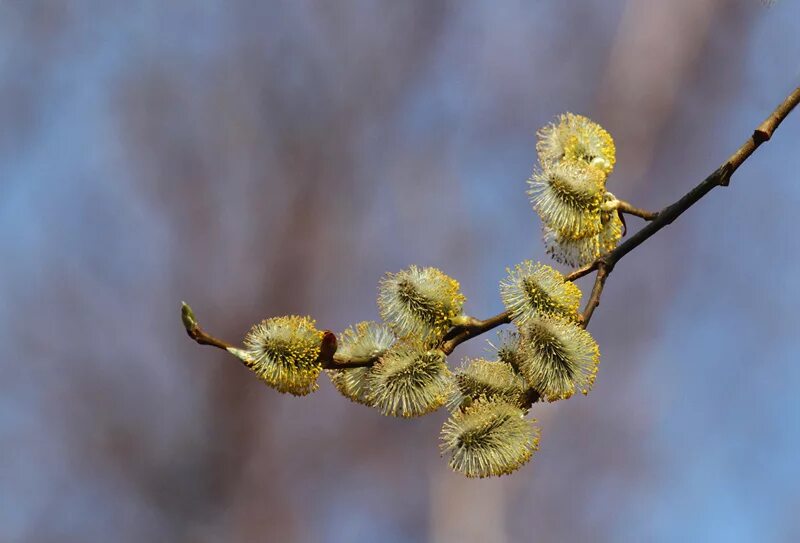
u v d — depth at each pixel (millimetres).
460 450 1042
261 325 1047
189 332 1041
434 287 1061
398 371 1048
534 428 1043
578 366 1046
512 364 1059
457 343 1060
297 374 1043
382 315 1063
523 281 1061
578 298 1061
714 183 1062
